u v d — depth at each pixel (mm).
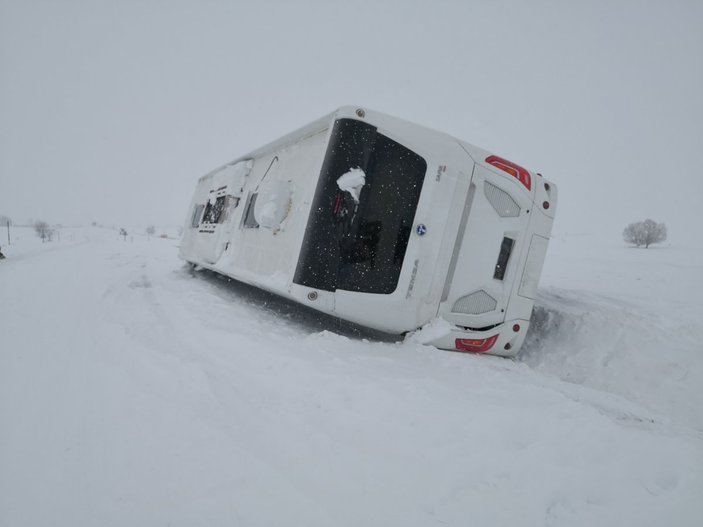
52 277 7629
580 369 4660
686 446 1936
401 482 1625
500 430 1993
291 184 4754
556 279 12539
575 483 1649
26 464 1714
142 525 1377
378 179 4055
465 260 4520
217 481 1602
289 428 1984
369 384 2465
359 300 4023
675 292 9547
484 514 1473
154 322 4094
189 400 2277
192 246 8391
